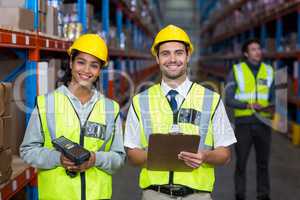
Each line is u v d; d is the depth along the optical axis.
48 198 1.96
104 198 2.02
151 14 14.06
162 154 1.91
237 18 11.63
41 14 3.01
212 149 2.08
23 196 2.73
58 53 3.86
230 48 14.20
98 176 1.99
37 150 1.92
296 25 8.98
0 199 1.99
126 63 8.52
